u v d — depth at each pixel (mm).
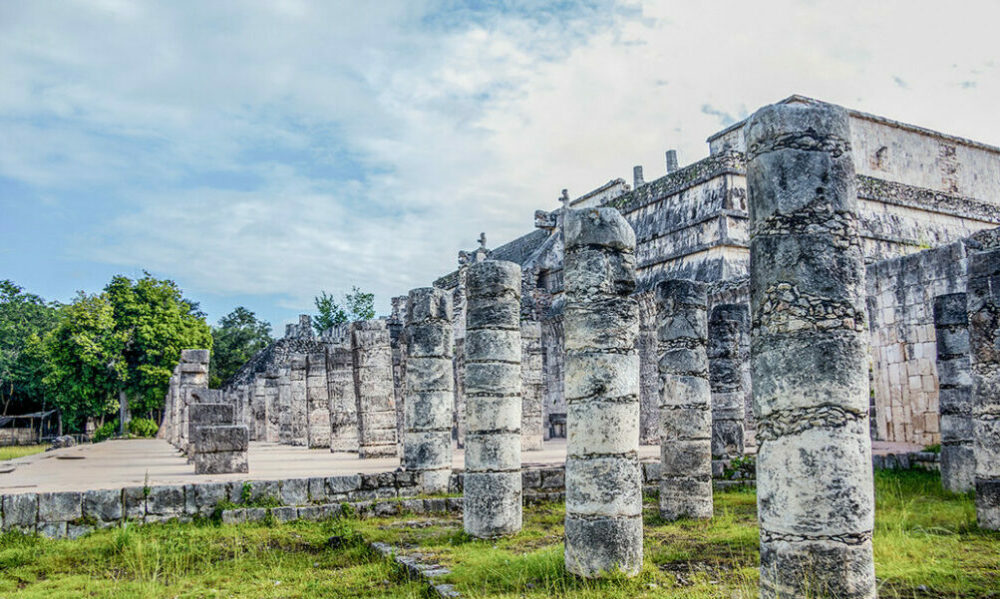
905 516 11016
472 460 11281
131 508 11625
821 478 6320
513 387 11594
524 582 8352
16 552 9914
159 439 41344
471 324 11789
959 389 14211
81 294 44125
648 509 13758
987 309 10828
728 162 29328
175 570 9539
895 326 21188
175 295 47344
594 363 9039
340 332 42281
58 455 24625
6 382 53500
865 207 30766
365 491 13648
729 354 17062
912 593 7359
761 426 6789
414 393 14656
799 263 6676
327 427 26000
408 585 8484
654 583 8156
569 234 9523
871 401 22078
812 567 6238
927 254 20328
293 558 10203
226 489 12414
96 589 8578
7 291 60031
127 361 45656
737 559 9188
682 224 30422
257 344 69750
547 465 15758
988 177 37812
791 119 6934
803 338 6555
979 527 10523
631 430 8969
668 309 13297
